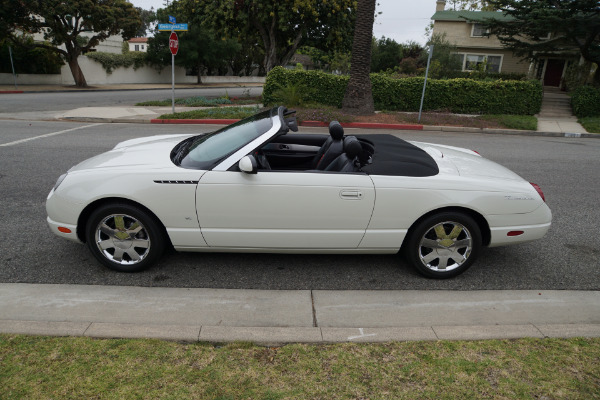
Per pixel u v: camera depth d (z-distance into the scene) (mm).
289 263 4098
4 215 5113
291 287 3656
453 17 28906
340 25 22562
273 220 3580
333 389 2361
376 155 3920
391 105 17969
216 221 3592
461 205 3590
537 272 4055
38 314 3123
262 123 3941
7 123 13031
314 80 17438
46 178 6699
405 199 3553
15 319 3051
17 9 25953
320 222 3596
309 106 15922
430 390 2371
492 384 2430
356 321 3145
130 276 3756
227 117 14922
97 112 16078
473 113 17828
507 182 3775
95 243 3699
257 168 3529
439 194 3568
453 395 2336
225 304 3344
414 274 3951
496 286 3764
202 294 3488
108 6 29656
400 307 3367
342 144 4086
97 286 3568
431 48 14375
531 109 17750
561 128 15344
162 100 22453
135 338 2785
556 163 9156
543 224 3803
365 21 14875
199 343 2779
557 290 3707
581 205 6176
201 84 46438
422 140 11875
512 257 4383
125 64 40562
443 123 14984
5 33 26344
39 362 2514
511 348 2773
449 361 2627
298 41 22969
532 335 2930
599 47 21000
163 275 3795
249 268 3973
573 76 24156
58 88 30453
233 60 55844
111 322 3047
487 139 12750
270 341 2807
